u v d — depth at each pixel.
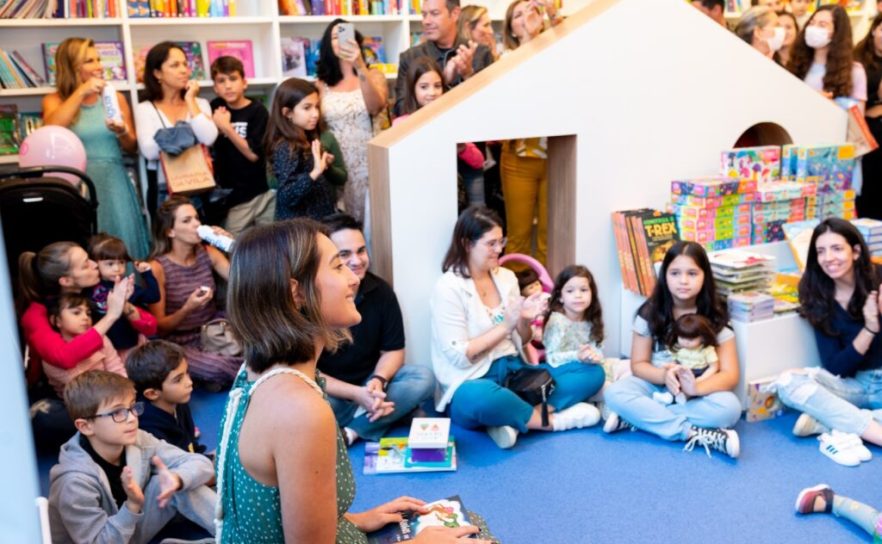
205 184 3.80
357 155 3.81
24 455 1.10
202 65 4.75
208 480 2.22
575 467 2.54
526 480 2.47
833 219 2.73
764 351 2.82
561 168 3.24
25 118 4.33
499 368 2.83
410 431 2.69
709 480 2.43
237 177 4.00
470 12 4.18
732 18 5.71
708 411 2.63
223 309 3.64
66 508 2.02
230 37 4.91
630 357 3.15
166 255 3.41
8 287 1.07
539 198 3.90
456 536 1.53
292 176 3.41
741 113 3.40
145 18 4.41
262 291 1.25
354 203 3.84
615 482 2.44
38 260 2.84
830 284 2.76
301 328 1.26
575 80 3.07
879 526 2.06
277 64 4.74
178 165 3.78
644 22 3.14
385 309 2.83
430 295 3.01
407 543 1.50
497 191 4.37
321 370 2.77
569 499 2.35
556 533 2.18
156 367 2.36
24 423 1.10
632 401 2.72
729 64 3.33
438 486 2.45
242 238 1.30
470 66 3.75
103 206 3.96
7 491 1.11
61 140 3.57
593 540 2.14
